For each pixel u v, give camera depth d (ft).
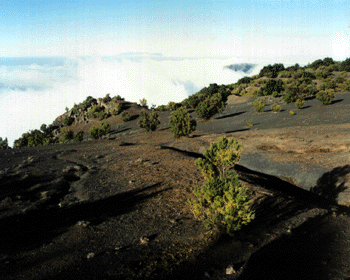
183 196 25.04
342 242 15.46
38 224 19.42
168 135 84.69
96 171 36.24
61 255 14.71
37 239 16.97
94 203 23.77
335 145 42.55
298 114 92.02
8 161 45.60
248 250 14.64
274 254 14.14
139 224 19.21
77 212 21.79
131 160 43.75
